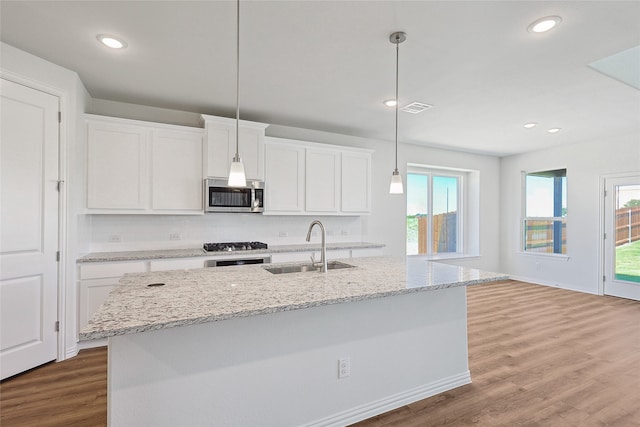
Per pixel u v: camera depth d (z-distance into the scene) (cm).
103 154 331
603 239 533
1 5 201
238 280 210
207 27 225
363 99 359
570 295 533
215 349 171
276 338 187
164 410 160
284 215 446
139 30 229
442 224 649
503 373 274
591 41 238
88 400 230
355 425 208
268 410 185
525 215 652
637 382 259
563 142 556
